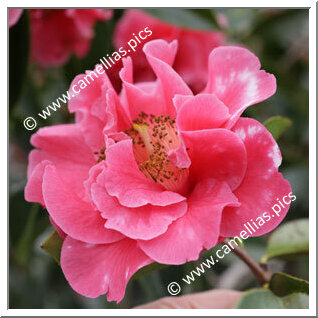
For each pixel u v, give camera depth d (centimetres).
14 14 46
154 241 38
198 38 54
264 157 39
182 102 39
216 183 39
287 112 59
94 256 39
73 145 43
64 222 39
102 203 39
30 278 55
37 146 43
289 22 61
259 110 59
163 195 39
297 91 58
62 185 40
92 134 42
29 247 52
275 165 38
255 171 39
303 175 58
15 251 52
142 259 39
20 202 51
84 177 42
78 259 39
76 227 39
